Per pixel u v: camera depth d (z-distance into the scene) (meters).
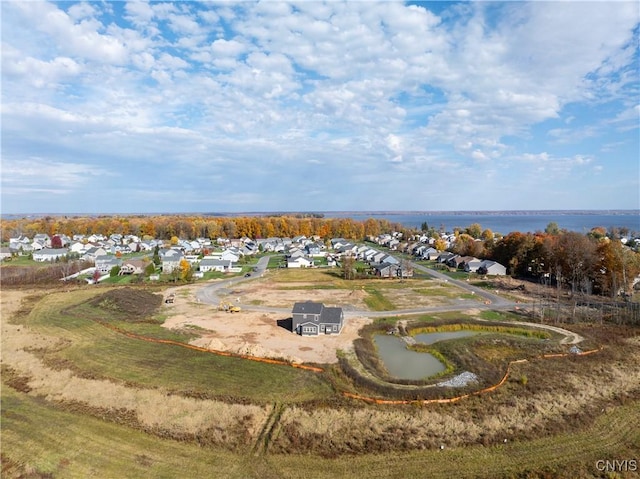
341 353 44.03
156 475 23.95
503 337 49.12
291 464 25.06
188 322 55.59
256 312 61.53
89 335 49.38
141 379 36.78
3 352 43.28
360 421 29.88
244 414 30.66
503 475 24.02
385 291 77.44
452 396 34.03
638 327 52.94
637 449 26.67
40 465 24.81
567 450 26.53
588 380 37.03
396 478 23.84
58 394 33.94
